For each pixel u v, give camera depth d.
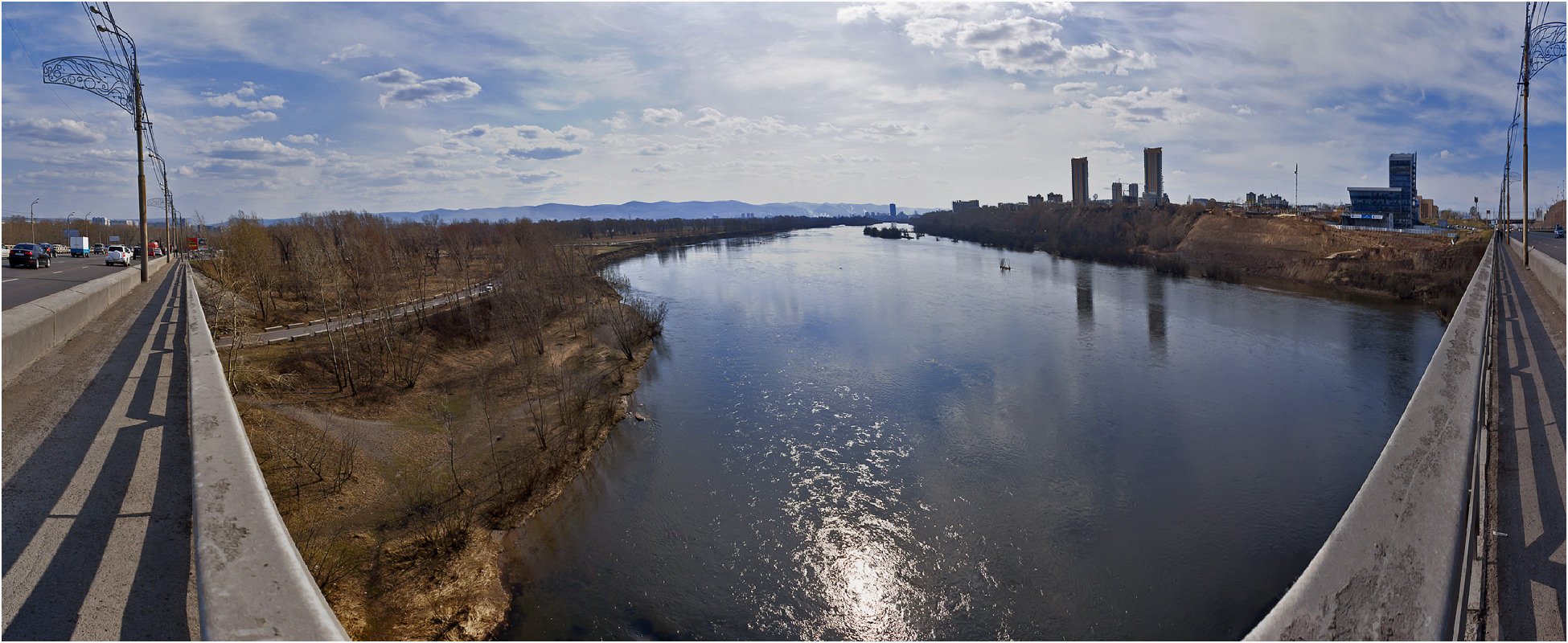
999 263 101.75
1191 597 20.12
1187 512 24.48
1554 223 114.62
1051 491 26.12
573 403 34.22
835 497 25.98
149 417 9.73
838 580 21.14
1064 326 53.12
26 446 8.45
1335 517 23.97
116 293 25.03
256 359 33.84
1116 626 19.09
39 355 14.16
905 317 57.75
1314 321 53.34
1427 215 134.38
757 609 19.91
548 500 25.50
